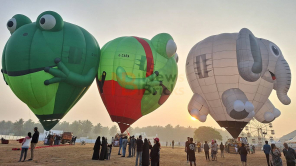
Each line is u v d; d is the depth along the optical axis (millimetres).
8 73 15289
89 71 16969
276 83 17781
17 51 14961
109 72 17703
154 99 18812
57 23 15617
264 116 19641
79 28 17766
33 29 15789
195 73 19438
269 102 19969
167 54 18750
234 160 17062
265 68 17359
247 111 16422
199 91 19500
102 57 18250
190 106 19688
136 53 17922
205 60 18578
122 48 18047
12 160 10773
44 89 15172
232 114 16812
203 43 19547
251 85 17484
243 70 15727
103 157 12297
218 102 18297
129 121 18641
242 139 29359
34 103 15766
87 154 15180
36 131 11055
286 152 8891
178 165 12445
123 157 14102
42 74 14945
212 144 16484
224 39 18594
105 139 12719
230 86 17703
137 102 18250
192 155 10961
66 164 10375
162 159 15281
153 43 18812
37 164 9867
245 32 16469
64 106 16578
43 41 15281
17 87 15203
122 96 17719
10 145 22125
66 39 15891
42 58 14945
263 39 18672
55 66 15219
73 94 16531
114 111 18250
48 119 16469
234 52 17766
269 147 12492
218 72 17922
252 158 19859
